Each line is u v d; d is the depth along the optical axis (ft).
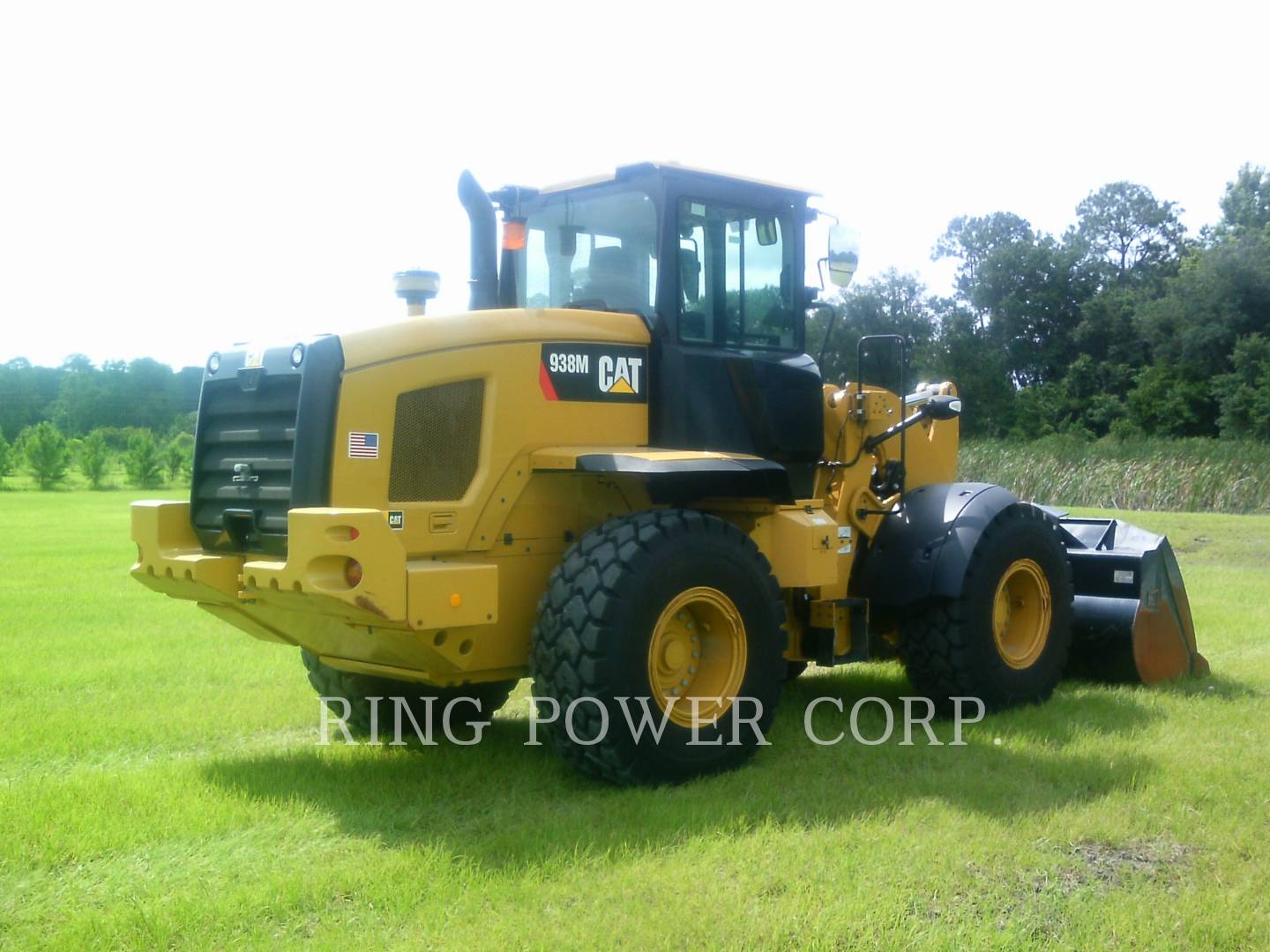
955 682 19.49
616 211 17.92
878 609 20.11
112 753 17.53
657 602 15.03
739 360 18.03
